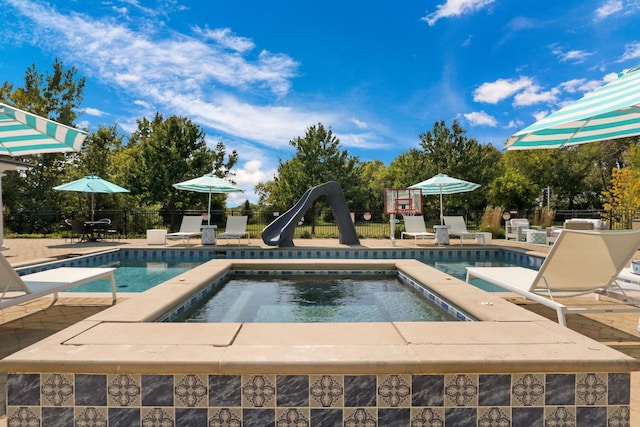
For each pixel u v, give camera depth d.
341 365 1.74
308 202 9.98
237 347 1.94
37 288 3.54
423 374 1.78
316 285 5.15
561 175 27.70
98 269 4.53
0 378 2.35
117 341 2.03
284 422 1.76
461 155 19.34
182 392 1.76
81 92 20.50
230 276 5.54
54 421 1.77
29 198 17.27
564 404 1.79
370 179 47.06
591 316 3.88
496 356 1.81
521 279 3.93
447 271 7.65
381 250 9.52
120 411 1.77
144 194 18.03
